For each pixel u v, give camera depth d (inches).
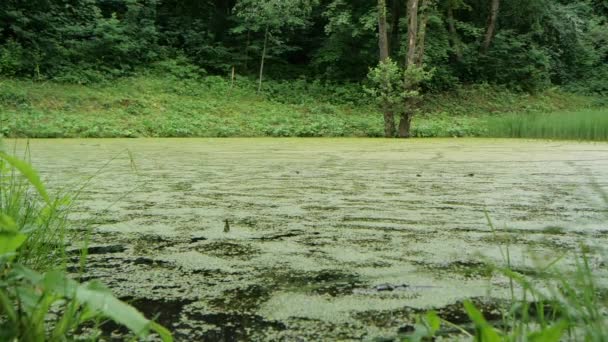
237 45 795.4
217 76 705.6
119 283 56.1
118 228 83.4
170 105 567.8
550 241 74.5
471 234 79.4
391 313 47.7
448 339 41.4
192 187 130.2
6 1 613.3
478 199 112.8
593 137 431.2
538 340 29.3
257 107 622.5
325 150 278.8
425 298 51.5
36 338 31.0
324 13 717.3
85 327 43.9
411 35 503.8
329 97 708.0
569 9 992.2
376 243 74.0
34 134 399.9
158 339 42.1
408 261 64.9
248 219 91.1
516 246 72.1
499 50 840.9
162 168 174.9
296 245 73.2
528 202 109.4
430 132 519.5
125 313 29.9
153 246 72.3
